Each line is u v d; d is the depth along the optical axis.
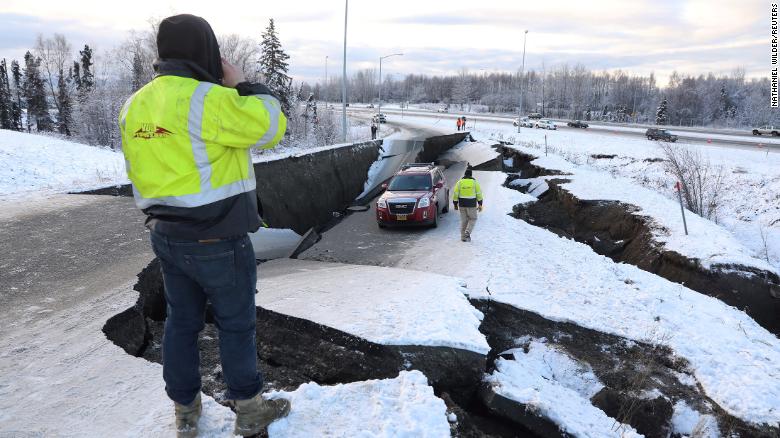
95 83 48.72
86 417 3.04
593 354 7.21
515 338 7.50
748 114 103.69
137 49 43.91
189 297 2.54
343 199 21.42
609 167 32.34
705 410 6.07
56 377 3.49
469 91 165.38
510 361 6.50
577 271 10.70
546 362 6.90
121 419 3.02
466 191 13.02
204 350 5.13
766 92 106.50
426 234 14.59
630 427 5.46
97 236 6.84
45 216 7.73
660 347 7.29
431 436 2.96
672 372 6.85
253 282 2.55
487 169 29.28
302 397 3.20
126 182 11.58
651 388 6.44
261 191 15.05
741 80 128.25
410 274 8.90
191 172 2.17
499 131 57.62
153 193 2.20
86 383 3.43
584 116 128.25
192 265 2.33
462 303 6.67
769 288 10.96
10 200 8.78
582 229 17.64
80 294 5.00
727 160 29.80
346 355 5.23
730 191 23.53
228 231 2.31
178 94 2.16
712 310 9.01
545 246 12.98
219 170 2.23
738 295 10.98
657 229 14.70
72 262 5.84
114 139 45.38
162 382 3.48
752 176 24.42
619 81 149.12
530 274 10.16
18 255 5.93
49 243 6.44
